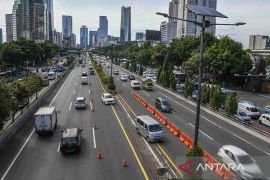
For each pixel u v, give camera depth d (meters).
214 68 80.00
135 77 105.62
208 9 22.41
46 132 33.03
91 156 26.72
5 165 24.83
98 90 70.75
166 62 75.94
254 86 75.25
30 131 35.38
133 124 38.53
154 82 88.38
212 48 81.38
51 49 173.88
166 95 65.62
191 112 47.69
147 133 31.12
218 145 30.47
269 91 74.94
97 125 37.94
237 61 77.81
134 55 156.25
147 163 24.70
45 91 62.88
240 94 71.62
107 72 123.25
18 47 111.00
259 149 29.48
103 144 30.14
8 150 28.56
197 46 100.44
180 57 105.19
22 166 24.58
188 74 85.00
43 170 23.72
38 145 30.03
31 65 149.62
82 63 174.88
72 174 22.88
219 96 48.03
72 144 27.12
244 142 31.86
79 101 48.50
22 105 42.16
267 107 49.59
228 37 82.00
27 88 44.44
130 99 59.19
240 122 38.72
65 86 77.62
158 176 21.47
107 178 22.03
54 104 52.66
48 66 154.25
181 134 32.22
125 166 24.27
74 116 43.25
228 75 84.44
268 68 108.81
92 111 46.78
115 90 68.88
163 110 47.22
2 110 28.48
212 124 39.78
